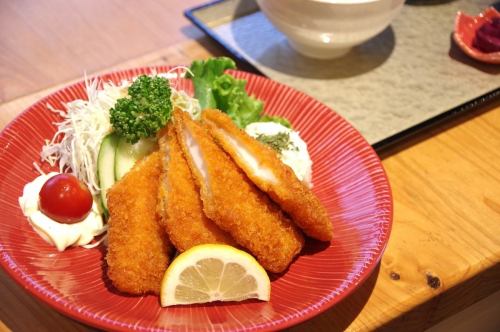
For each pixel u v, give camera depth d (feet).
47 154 1.44
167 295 1.16
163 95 1.42
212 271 1.17
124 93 1.52
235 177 1.30
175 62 1.85
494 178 1.58
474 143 1.67
